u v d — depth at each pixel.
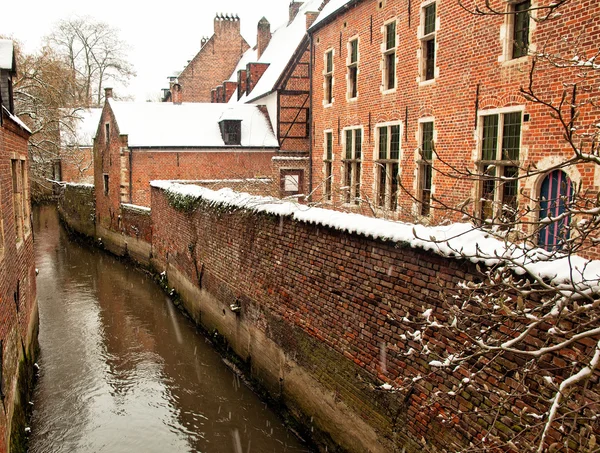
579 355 3.30
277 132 21.61
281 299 8.05
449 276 4.81
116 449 7.38
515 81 8.59
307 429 7.36
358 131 14.38
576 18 7.40
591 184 7.23
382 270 5.71
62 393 9.11
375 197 12.80
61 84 25.25
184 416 8.24
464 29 9.76
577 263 3.80
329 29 15.77
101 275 17.91
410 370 5.32
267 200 8.84
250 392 8.95
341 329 6.52
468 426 4.61
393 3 12.20
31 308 10.24
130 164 20.34
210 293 11.48
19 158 9.29
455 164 10.21
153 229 17.33
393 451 5.59
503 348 2.96
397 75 12.17
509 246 3.49
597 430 3.54
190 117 22.31
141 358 10.55
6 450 5.99
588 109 7.22
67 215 29.12
